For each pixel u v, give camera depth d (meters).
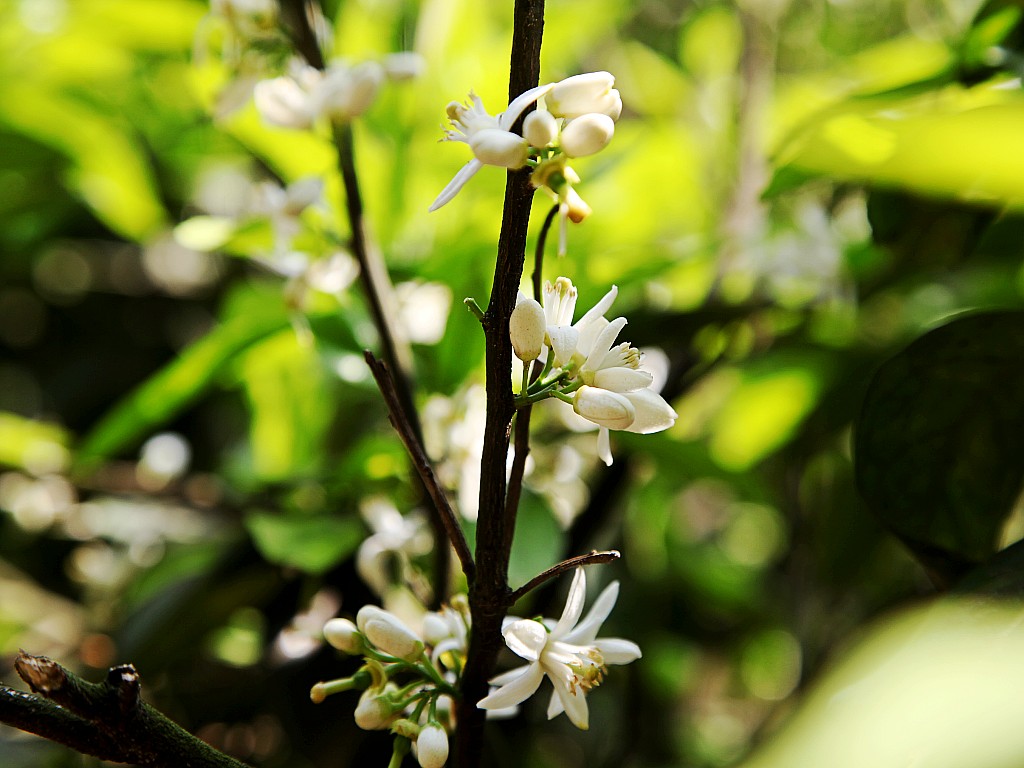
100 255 1.08
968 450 0.43
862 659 0.28
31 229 0.90
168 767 0.33
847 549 0.68
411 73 0.47
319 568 0.52
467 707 0.36
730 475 0.57
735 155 0.76
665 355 0.65
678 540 0.82
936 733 0.25
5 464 0.67
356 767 0.50
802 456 0.67
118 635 0.59
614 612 0.75
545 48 0.74
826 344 0.63
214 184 0.96
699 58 0.91
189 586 0.58
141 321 1.03
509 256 0.34
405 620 0.52
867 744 0.25
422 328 0.58
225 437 0.89
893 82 0.49
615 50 0.94
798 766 0.25
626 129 0.75
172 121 0.85
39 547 0.81
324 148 0.59
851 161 0.38
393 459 0.54
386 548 0.51
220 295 0.97
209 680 0.61
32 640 0.70
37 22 0.75
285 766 0.58
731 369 0.67
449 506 0.35
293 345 0.62
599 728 0.75
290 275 0.50
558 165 0.34
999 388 0.43
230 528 0.64
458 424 0.52
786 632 0.82
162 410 0.58
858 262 0.64
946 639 0.34
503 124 0.34
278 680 0.57
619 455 0.58
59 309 1.03
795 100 0.74
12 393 1.00
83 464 0.62
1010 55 0.47
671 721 0.79
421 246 0.62
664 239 0.76
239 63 0.47
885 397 0.44
